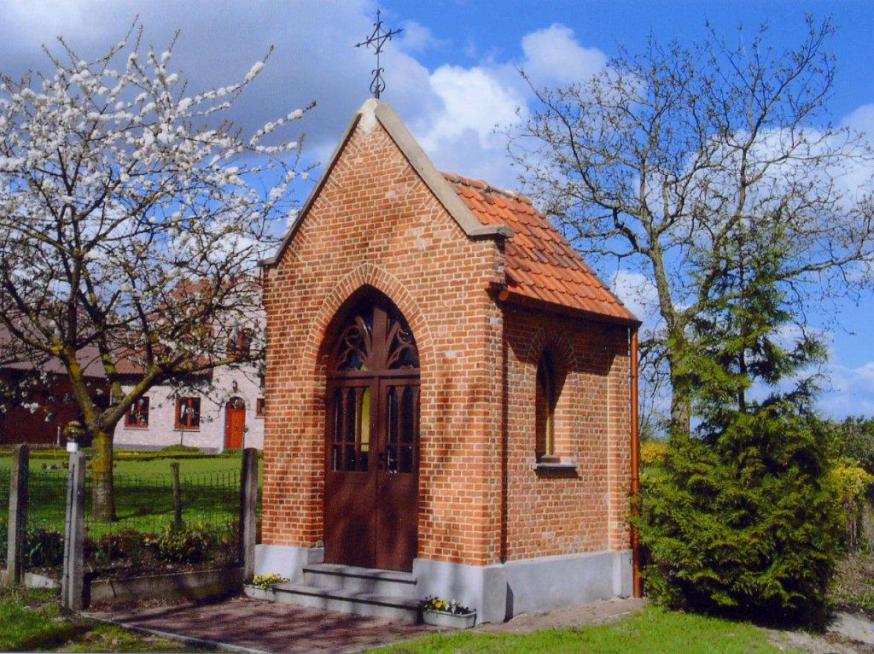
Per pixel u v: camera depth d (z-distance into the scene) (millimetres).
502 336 12508
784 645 11922
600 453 14445
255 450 14406
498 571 11945
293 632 11156
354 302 13883
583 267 15320
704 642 11250
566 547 13531
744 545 12320
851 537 20094
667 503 13125
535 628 11602
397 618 11922
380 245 13406
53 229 16609
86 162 16312
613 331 14883
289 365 14281
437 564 12156
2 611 11570
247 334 19125
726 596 12594
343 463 13773
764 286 13438
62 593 12164
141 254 16531
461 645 10367
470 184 14781
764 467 12852
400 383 13258
